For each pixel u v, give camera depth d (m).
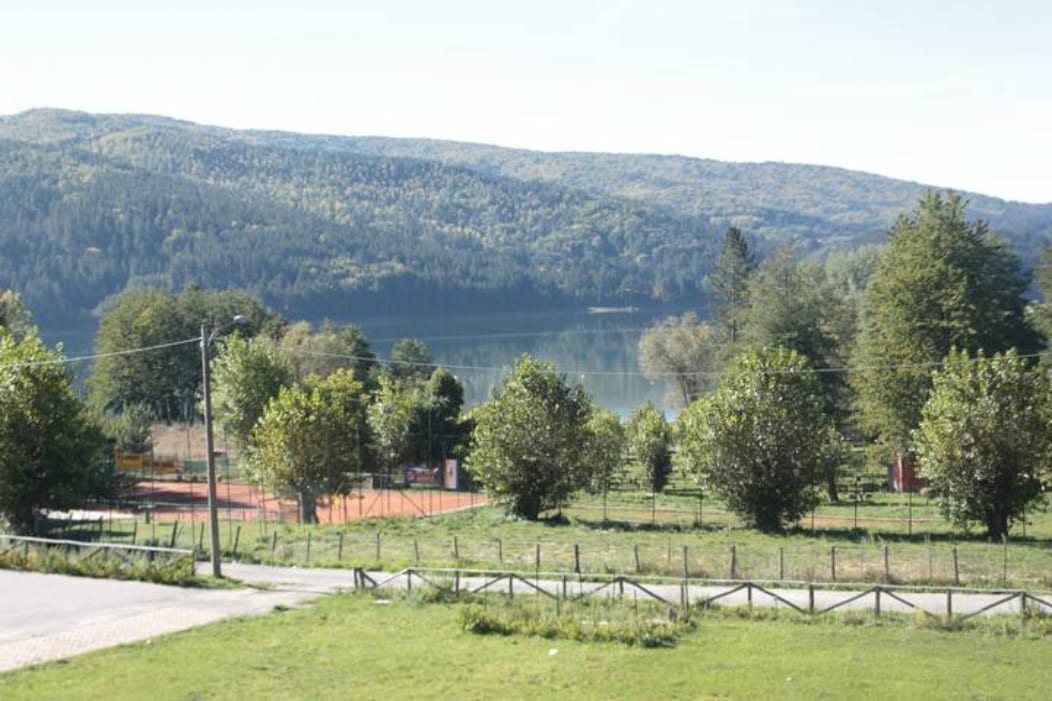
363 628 32.00
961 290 73.94
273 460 63.66
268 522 63.53
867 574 39.75
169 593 37.69
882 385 75.94
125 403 125.12
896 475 83.69
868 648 29.31
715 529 56.72
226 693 25.23
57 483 57.00
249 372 80.50
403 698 24.83
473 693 25.19
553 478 61.16
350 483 65.75
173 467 97.38
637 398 166.62
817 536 53.00
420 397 104.00
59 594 37.41
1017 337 79.75
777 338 98.56
